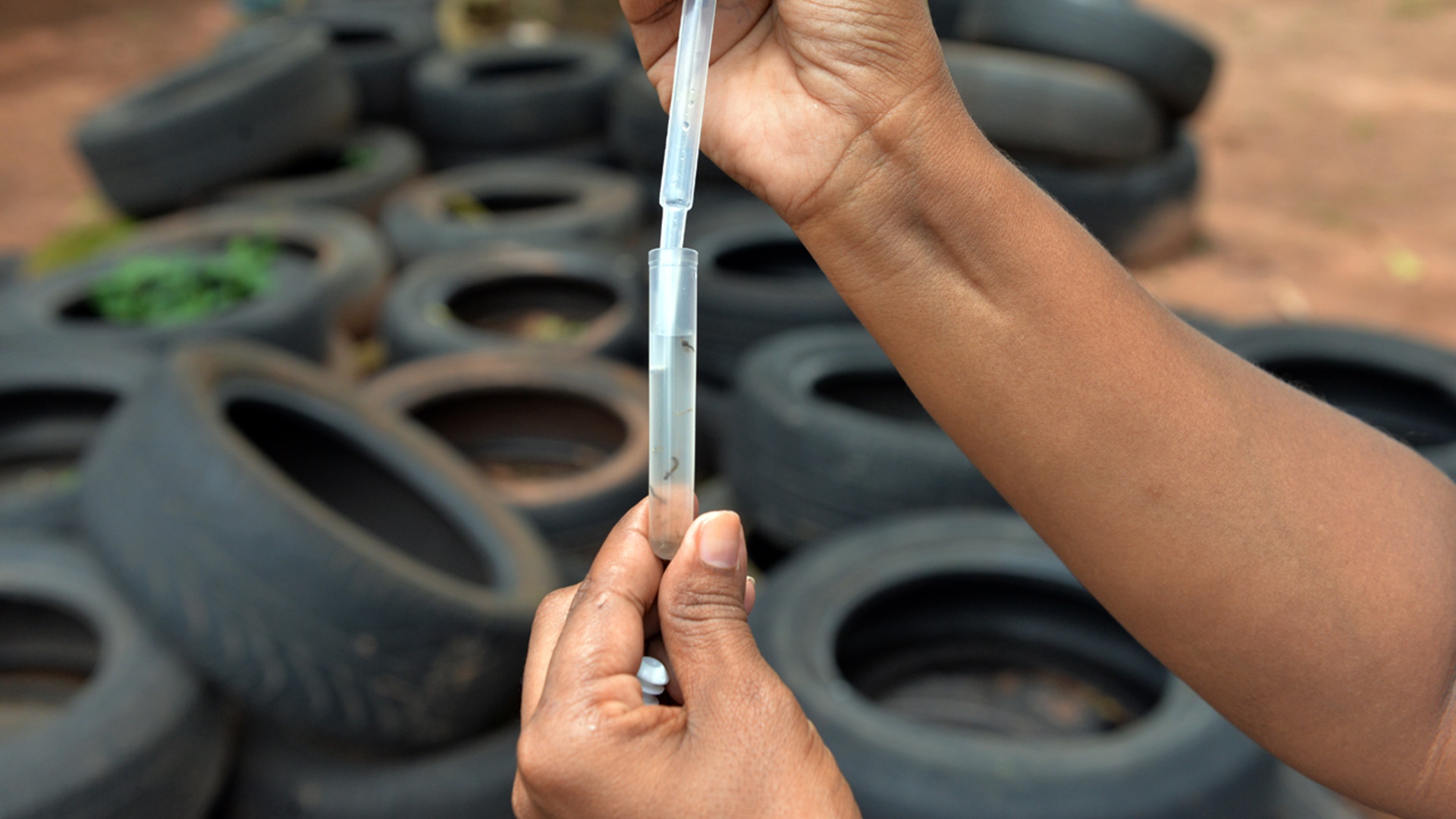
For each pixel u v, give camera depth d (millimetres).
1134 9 5660
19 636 2725
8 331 4148
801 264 4875
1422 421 3586
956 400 747
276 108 5980
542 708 725
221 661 2357
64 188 7988
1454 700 769
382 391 3910
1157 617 774
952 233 698
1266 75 9617
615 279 4914
